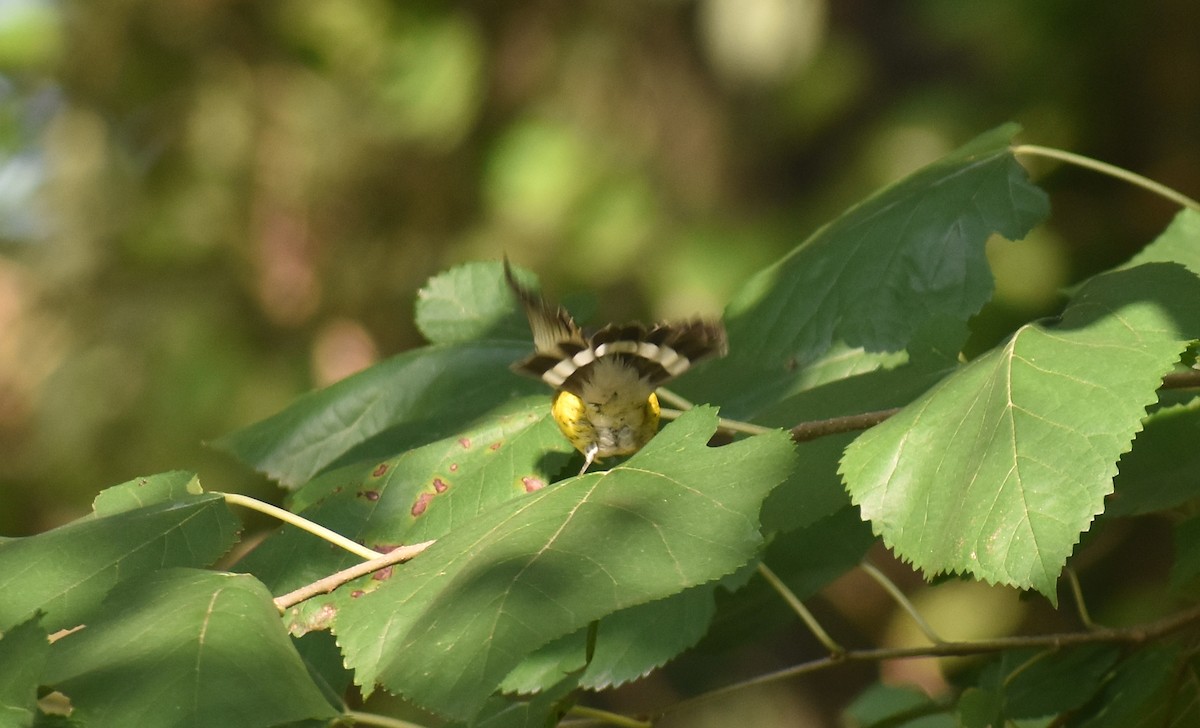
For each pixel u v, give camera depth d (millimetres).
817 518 4242
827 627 8172
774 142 8898
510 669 4070
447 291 4398
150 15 8867
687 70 8938
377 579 4203
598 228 8633
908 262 4293
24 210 9320
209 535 4164
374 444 4328
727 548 4098
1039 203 4285
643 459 4145
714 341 4180
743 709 8023
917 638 7828
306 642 4238
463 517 4227
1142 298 4176
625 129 8820
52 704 4152
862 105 8789
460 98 8812
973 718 4250
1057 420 4141
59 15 9242
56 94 9359
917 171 4348
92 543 4164
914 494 4160
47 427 8648
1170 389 4230
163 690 4074
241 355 8555
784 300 4320
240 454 4371
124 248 8938
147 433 8469
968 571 4129
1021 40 7840
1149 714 4281
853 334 4289
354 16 8898
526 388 4344
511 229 8648
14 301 8930
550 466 4230
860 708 4539
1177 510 4355
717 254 8570
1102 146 7719
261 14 8898
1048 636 4293
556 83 8875
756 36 8820
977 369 4184
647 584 4090
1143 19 7562
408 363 4375
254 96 8844
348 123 8820
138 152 9180
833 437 4262
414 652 4086
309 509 4242
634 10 8930
